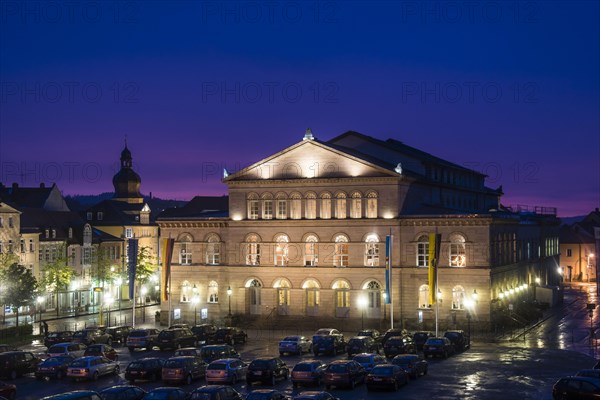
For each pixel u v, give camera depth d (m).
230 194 96.25
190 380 57.44
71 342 73.38
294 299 93.12
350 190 91.62
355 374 54.88
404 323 88.56
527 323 92.31
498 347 75.81
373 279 90.19
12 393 51.91
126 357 71.88
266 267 94.06
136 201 173.62
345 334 88.06
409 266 89.12
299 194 93.50
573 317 100.62
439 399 51.06
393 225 89.75
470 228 87.19
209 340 79.38
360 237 90.88
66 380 60.41
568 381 47.38
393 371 53.84
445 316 87.50
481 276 86.44
